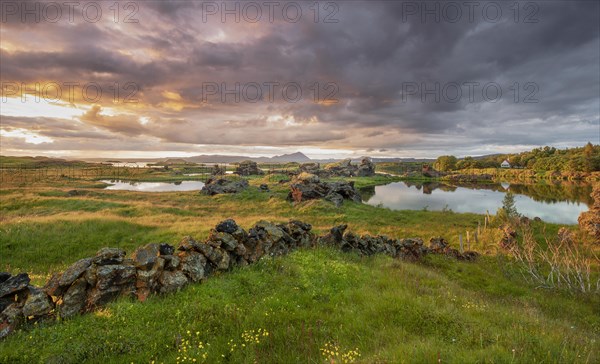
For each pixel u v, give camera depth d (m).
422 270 16.06
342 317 8.17
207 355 6.14
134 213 39.97
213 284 9.85
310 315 8.18
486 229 36.12
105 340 6.42
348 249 17.66
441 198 85.94
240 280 10.43
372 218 46.19
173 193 77.25
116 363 5.88
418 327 7.66
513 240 27.70
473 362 5.21
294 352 6.32
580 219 33.75
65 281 7.70
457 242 32.06
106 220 26.19
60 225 23.59
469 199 83.38
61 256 19.45
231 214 47.19
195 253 10.52
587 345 6.97
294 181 70.38
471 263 22.88
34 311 6.96
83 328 6.85
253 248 12.95
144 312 7.67
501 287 16.61
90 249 20.80
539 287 16.91
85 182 113.69
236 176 116.25
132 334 6.68
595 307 13.92
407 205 71.69
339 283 11.09
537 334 7.19
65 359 5.85
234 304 8.45
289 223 17.02
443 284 13.23
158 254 9.80
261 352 6.26
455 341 6.70
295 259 13.41
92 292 7.95
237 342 6.70
